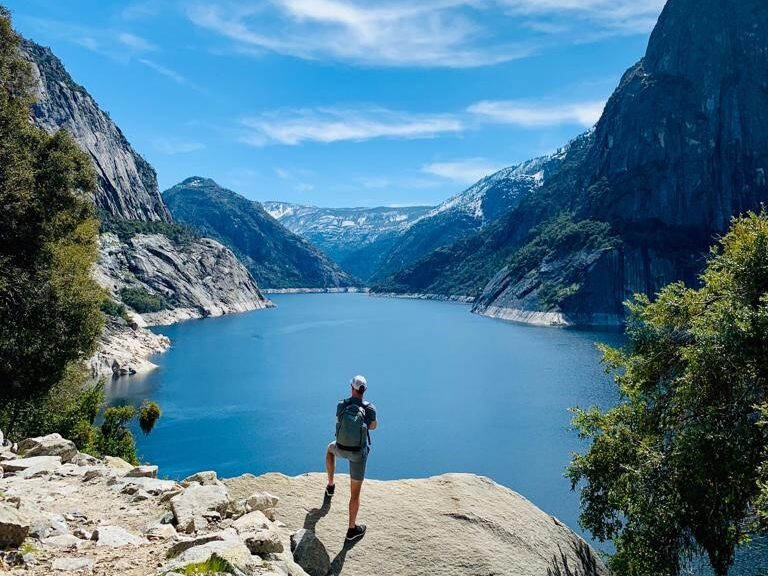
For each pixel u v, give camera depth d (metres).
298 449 76.00
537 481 64.88
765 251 20.59
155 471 14.23
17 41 37.03
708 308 21.98
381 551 11.02
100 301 41.38
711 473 17.95
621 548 19.69
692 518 18.69
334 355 160.00
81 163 39.34
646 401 23.22
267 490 12.73
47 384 36.47
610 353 25.09
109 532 9.43
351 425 11.21
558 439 81.00
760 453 16.70
